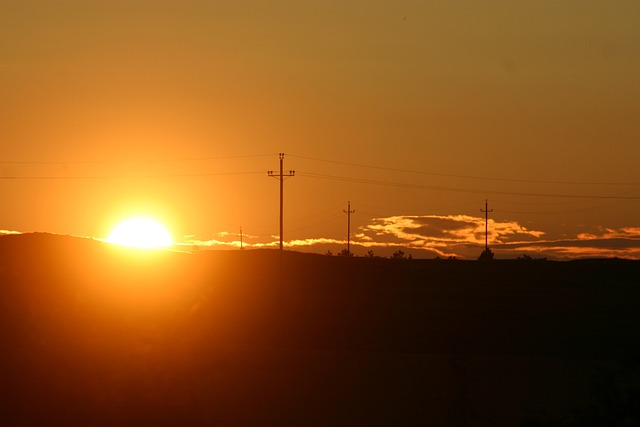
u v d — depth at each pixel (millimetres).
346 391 54938
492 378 58938
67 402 27938
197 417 28219
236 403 49250
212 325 76500
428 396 53344
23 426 26828
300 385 56250
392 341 82500
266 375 59406
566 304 115000
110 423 27719
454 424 44750
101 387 28078
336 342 80625
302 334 86125
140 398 28047
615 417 15500
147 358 28375
